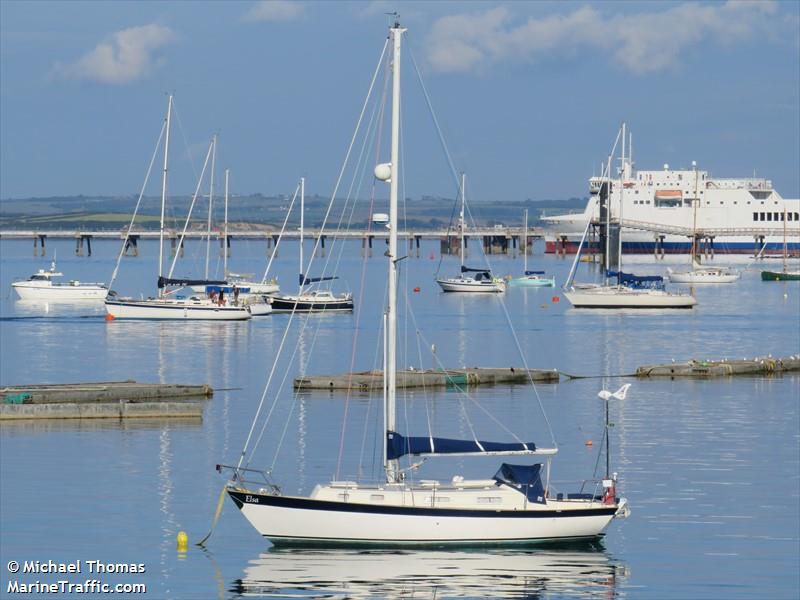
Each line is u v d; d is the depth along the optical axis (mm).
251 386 187750
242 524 106438
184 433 145250
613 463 130500
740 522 107188
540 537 98000
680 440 143500
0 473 123875
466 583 91000
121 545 100438
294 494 114875
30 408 153875
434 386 187250
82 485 119000
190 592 89750
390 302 104625
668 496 116250
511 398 176000
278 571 93562
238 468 108688
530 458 132875
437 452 100125
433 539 96812
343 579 91688
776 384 191500
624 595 89000
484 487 98250
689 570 94375
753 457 133625
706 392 182750
